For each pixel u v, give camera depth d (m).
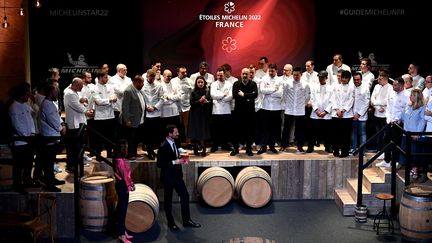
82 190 8.02
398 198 8.79
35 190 7.91
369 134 10.48
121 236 7.71
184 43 11.46
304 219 8.70
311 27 11.52
